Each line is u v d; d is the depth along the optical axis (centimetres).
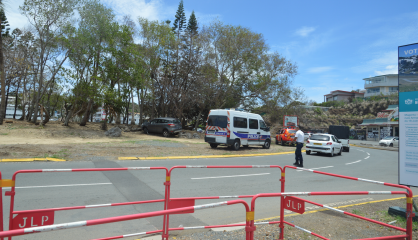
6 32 2903
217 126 1758
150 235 425
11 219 306
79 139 1916
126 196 624
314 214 529
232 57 2944
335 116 6038
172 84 3064
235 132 1759
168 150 1548
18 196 584
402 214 508
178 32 4062
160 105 3397
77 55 2395
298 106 3139
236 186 784
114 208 545
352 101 6925
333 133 2462
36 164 977
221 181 847
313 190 779
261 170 1110
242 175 975
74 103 2612
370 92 6838
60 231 432
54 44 2359
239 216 539
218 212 563
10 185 316
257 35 2905
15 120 2452
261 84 2988
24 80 2919
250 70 3067
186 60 3012
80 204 550
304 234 424
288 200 400
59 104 4197
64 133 2031
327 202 659
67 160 1093
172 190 701
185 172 979
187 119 3912
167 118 2597
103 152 1324
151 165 1063
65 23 2225
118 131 2253
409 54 485
